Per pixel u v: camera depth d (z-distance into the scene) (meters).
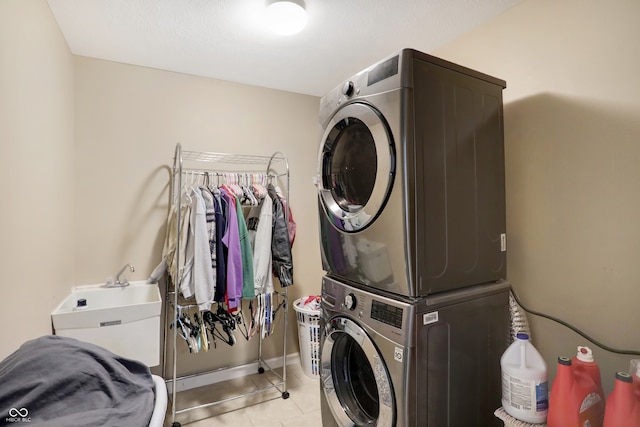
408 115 1.17
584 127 1.37
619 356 1.27
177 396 2.26
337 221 1.50
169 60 2.17
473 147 1.38
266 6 1.58
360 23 1.76
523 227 1.59
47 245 1.53
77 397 0.78
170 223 2.18
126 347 1.73
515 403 1.17
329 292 1.58
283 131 2.75
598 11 1.32
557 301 1.46
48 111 1.56
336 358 1.61
